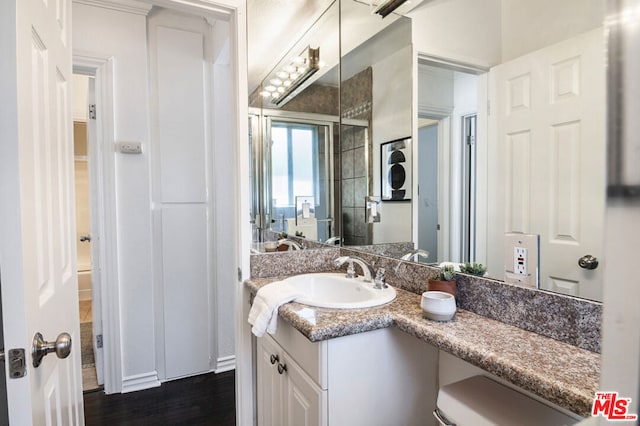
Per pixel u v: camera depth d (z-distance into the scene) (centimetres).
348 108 199
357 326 108
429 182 141
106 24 215
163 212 234
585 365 76
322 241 202
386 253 168
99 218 221
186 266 242
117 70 219
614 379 26
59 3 103
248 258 173
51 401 85
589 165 87
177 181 237
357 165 192
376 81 175
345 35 201
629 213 25
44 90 86
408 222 153
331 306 122
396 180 162
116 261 221
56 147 97
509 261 106
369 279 156
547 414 89
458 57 126
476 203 118
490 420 87
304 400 119
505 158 108
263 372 160
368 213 182
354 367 113
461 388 101
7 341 66
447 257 131
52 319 88
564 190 92
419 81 146
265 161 188
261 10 182
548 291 95
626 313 25
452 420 96
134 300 228
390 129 165
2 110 65
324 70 203
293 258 183
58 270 96
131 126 223
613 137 26
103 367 233
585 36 88
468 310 117
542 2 97
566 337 89
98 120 217
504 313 105
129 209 224
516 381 75
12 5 65
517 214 104
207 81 247
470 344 88
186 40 238
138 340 230
